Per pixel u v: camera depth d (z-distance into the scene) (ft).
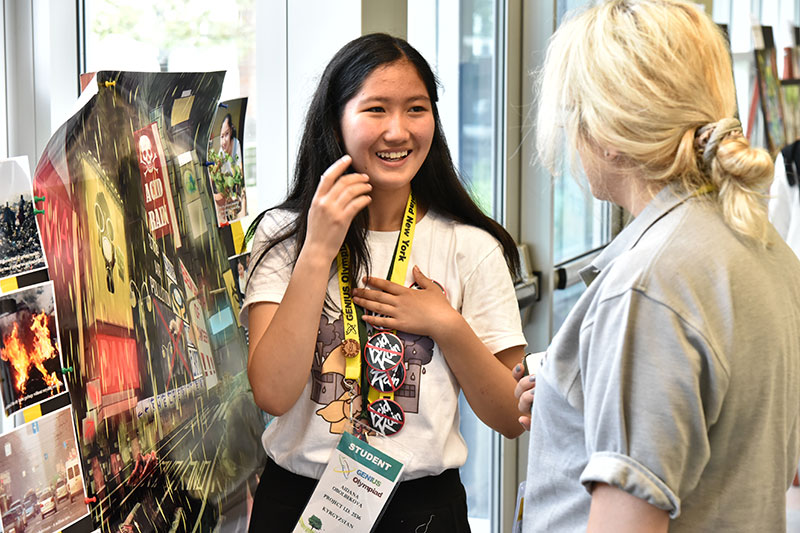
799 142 12.22
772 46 17.28
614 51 3.25
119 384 4.43
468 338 4.95
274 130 7.18
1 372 3.64
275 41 7.05
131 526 4.43
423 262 5.24
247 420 5.95
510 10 10.19
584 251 12.72
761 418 3.15
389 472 4.82
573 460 3.42
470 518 10.30
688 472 3.03
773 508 3.23
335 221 4.82
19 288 3.77
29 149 5.36
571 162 3.55
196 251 5.41
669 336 3.00
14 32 5.24
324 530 4.87
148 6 6.20
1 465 3.63
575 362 3.38
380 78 4.88
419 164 5.04
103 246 4.36
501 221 10.52
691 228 3.16
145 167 4.82
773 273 3.28
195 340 5.30
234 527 5.65
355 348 4.96
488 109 10.38
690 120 3.22
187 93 5.28
